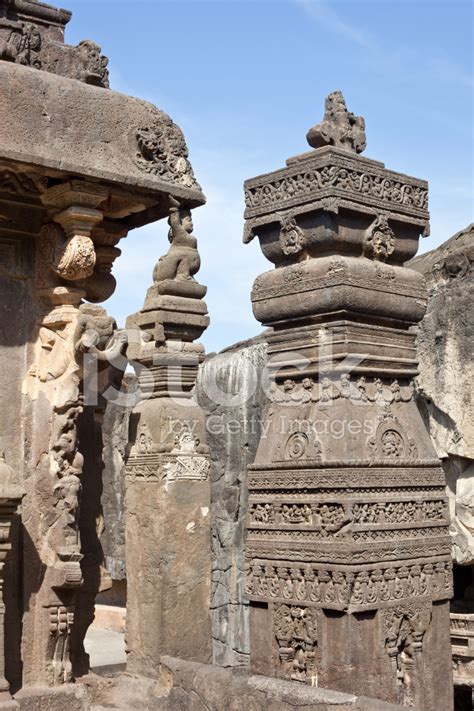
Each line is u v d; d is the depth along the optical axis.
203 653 5.23
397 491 6.44
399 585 6.34
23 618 4.71
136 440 5.39
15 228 4.90
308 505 6.45
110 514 11.96
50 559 4.73
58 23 5.07
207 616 5.27
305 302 6.50
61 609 4.75
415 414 6.75
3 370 4.84
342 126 6.57
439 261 9.32
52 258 4.82
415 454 6.60
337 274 6.30
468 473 9.02
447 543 6.68
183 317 5.38
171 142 5.14
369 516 6.26
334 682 6.14
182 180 5.16
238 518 10.68
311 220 6.49
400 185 6.72
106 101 4.87
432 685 6.42
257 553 6.77
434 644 6.50
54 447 4.75
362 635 6.12
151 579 5.17
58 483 4.73
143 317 5.40
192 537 5.25
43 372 4.87
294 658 6.51
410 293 6.68
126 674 5.17
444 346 8.98
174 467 5.23
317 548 6.33
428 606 6.48
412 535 6.48
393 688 6.18
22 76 4.54
